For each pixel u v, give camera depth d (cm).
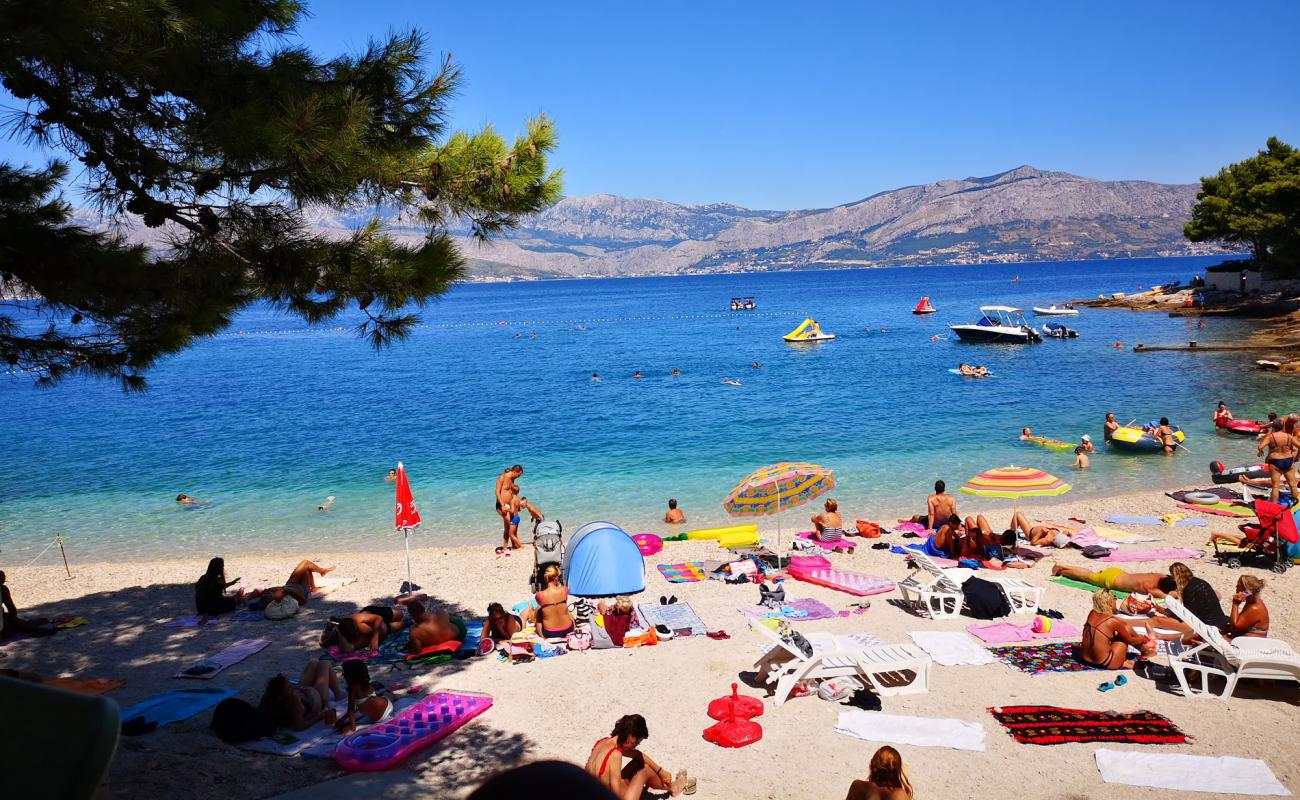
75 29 625
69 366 902
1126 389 4184
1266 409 3544
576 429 3684
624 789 909
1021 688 1188
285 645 1431
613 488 2638
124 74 688
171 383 6125
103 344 917
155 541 2258
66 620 1555
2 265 745
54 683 1248
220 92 773
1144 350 5638
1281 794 910
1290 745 1012
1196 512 2134
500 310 17212
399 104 845
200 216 791
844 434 3344
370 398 5003
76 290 771
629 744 920
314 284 814
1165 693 1162
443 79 848
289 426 4062
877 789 827
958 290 18312
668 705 1173
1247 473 2331
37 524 2445
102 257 761
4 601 1477
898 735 1062
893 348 6706
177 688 1256
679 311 14462
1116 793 923
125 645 1445
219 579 1603
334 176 764
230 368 7156
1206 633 1148
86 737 171
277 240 798
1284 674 1127
